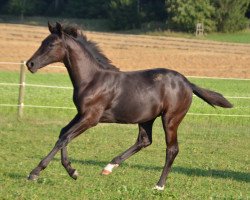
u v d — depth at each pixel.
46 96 26.52
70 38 10.87
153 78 11.12
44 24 88.56
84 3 95.00
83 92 10.79
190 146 17.02
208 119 22.88
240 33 84.75
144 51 53.62
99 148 15.84
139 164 13.75
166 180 11.80
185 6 82.00
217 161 14.84
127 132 19.03
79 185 10.80
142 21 88.06
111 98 10.88
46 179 11.01
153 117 11.16
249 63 48.94
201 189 11.18
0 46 48.66
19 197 9.50
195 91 11.49
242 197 10.62
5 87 29.36
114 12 87.75
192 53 54.25
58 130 18.55
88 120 10.74
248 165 14.56
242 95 30.05
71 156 14.42
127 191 10.41
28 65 10.65
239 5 84.25
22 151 14.69
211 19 83.81
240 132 20.48
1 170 11.95
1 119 19.97
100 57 11.12
